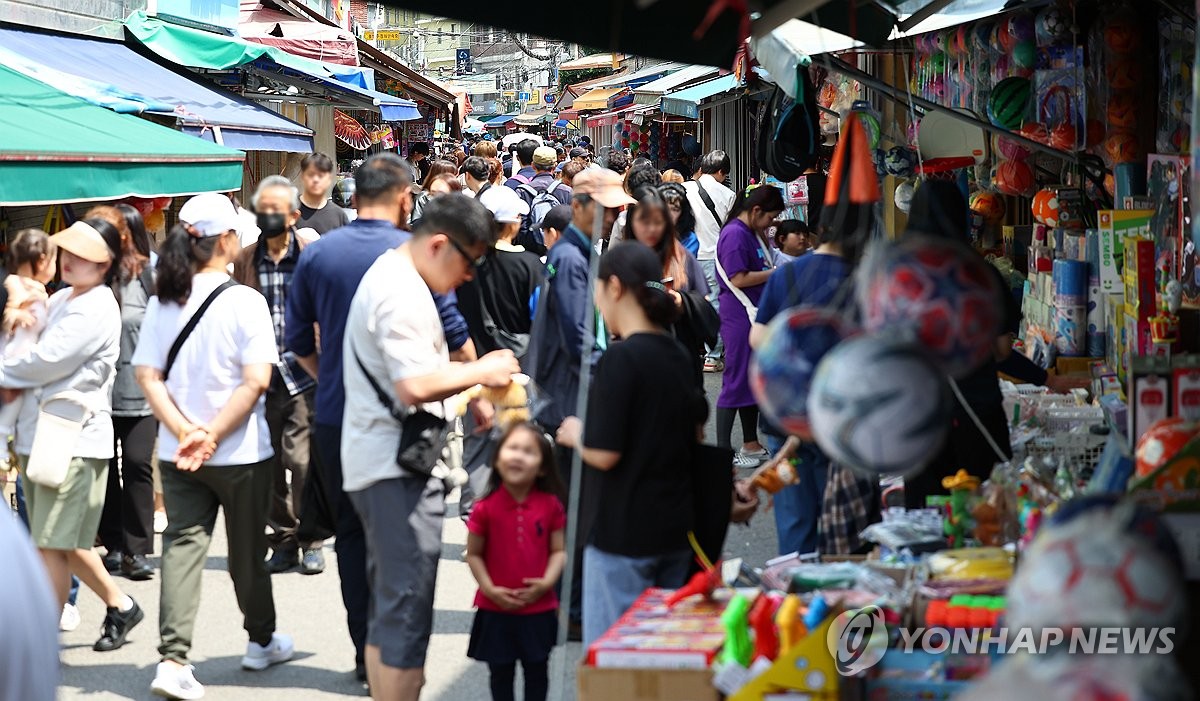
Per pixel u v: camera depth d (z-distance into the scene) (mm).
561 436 5773
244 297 7039
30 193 8906
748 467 11102
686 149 32062
